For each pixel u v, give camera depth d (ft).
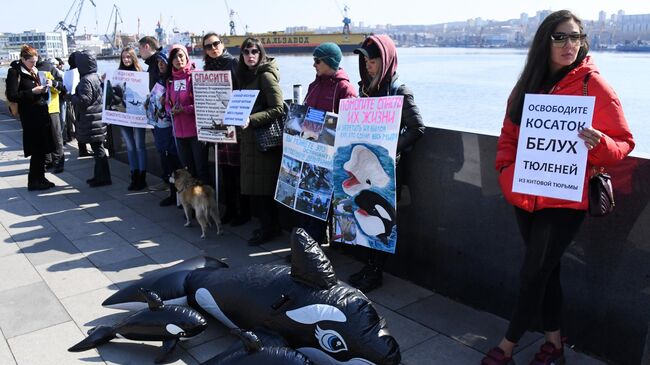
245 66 16.28
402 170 13.47
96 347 11.09
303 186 14.94
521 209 9.50
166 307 10.80
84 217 20.10
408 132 12.36
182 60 18.98
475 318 12.23
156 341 10.84
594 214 8.63
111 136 30.30
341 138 13.32
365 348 9.09
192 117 19.36
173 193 21.40
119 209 21.09
